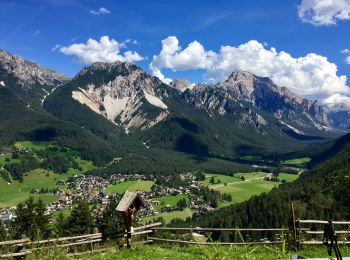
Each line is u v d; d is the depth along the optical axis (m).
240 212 106.44
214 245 9.11
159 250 20.45
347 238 22.19
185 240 22.78
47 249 18.52
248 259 8.85
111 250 21.47
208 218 125.88
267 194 119.50
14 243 18.16
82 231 48.94
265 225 86.38
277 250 8.70
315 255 19.56
